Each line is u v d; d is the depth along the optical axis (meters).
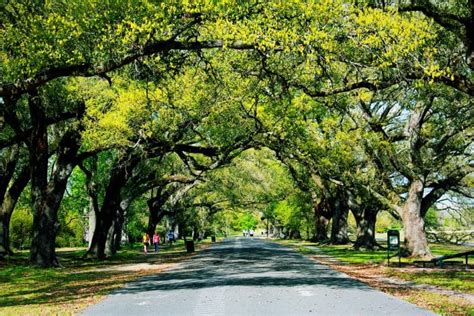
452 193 46.47
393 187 35.62
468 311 11.97
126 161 33.16
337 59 16.92
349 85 18.77
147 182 41.66
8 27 15.77
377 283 18.55
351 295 14.76
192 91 25.77
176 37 15.01
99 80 26.69
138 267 28.55
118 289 17.39
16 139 28.64
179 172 49.56
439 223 63.88
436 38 18.08
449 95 24.88
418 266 27.08
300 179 51.69
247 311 11.85
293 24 14.35
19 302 14.92
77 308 13.09
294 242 76.50
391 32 14.94
